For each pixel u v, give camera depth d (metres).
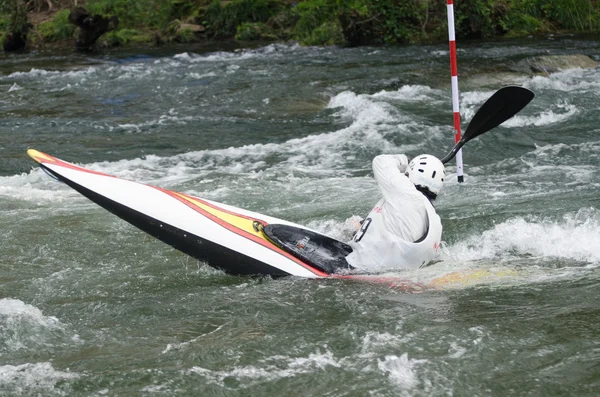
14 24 43.97
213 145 21.00
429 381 7.59
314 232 11.70
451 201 14.88
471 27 41.28
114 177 11.74
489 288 10.26
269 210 14.75
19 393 7.60
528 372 7.69
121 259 12.29
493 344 8.32
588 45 36.59
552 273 10.84
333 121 23.62
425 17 41.22
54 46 44.16
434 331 8.75
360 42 40.50
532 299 9.75
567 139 20.28
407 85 28.09
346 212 14.25
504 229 12.71
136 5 46.06
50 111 26.20
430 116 23.62
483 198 14.98
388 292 10.15
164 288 10.91
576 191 15.12
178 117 24.72
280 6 45.19
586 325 8.74
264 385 7.64
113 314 9.86
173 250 12.70
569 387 7.38
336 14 41.91
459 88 27.92
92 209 15.16
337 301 9.89
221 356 8.32
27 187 17.12
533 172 17.19
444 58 34.03
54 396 7.54
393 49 38.03
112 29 42.84
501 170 17.64
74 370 8.08
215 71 33.22
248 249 11.13
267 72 32.34
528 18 42.53
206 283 11.08
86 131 22.91
